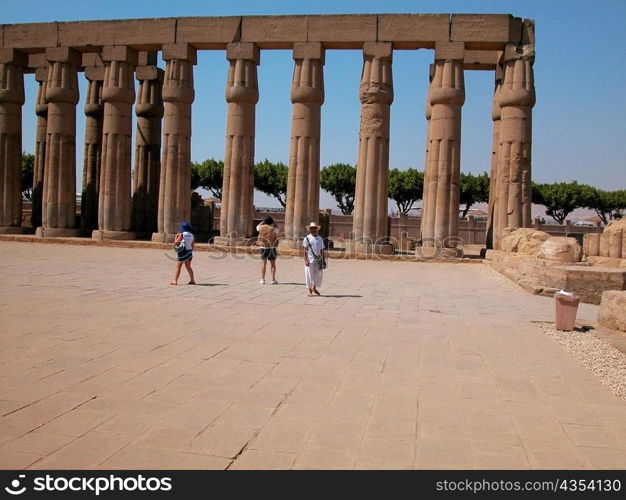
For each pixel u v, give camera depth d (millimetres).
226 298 12016
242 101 25281
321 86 24797
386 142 24453
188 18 25547
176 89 25812
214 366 6602
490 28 23312
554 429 4938
